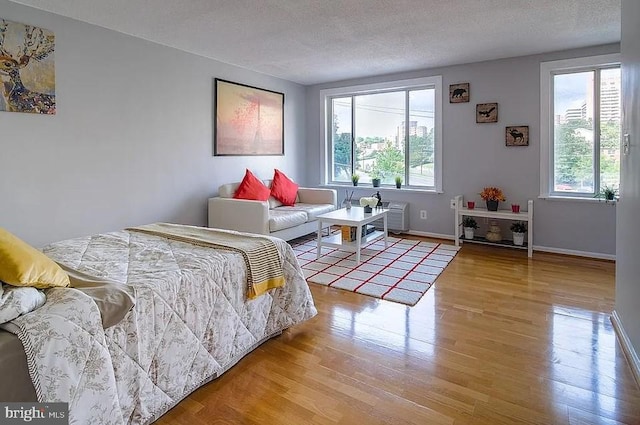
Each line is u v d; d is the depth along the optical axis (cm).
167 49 410
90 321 135
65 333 128
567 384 190
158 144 408
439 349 227
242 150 512
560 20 337
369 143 591
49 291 145
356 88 575
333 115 621
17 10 294
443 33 369
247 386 190
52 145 321
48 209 321
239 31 361
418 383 192
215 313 190
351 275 365
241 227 438
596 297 308
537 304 294
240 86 502
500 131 470
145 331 157
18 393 120
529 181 457
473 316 273
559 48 419
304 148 631
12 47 291
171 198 426
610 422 163
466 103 489
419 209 541
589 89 426
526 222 459
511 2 299
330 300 307
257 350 226
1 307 122
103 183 360
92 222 353
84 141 342
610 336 241
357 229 400
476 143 487
